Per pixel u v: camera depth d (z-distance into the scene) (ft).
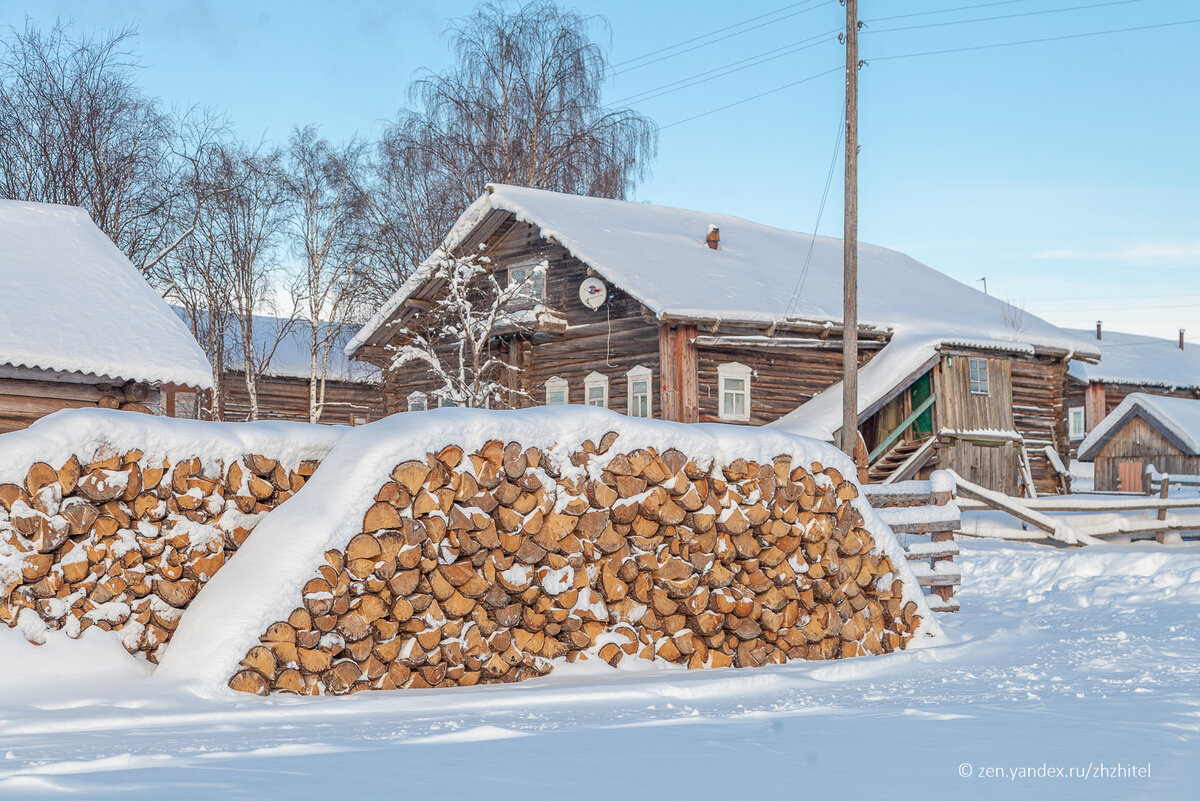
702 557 26.25
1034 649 28.48
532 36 116.88
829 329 80.23
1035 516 58.80
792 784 11.08
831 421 74.02
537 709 19.03
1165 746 13.80
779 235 105.50
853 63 66.59
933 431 81.66
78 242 62.54
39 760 12.88
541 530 24.07
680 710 18.56
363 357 100.01
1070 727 15.42
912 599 30.45
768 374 81.05
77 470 21.26
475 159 113.91
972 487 59.36
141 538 22.12
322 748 13.85
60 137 101.19
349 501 21.83
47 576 20.84
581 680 23.08
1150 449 99.19
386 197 119.65
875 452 80.28
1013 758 12.79
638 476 25.50
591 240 81.46
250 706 18.71
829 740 14.19
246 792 10.17
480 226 89.30
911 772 11.85
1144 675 22.79
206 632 20.58
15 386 51.29
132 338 54.75
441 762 12.32
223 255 116.26
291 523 21.94
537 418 24.50
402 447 22.50
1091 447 104.01
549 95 117.19
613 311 82.74
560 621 24.32
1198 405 102.22
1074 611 37.93
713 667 26.09
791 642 27.73
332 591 21.21
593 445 25.04
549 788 10.68
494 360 82.23
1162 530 60.08
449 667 22.70
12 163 99.91
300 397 133.28
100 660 20.65
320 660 20.94
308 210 118.62
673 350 76.07
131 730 16.42
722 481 26.78
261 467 23.73
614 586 25.02
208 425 23.48
